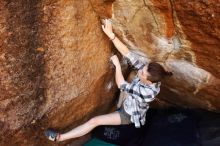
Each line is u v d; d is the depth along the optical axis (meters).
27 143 3.81
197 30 3.32
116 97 4.86
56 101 3.75
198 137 4.66
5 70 3.20
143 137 4.82
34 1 3.07
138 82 3.94
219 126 4.72
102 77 4.20
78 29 3.52
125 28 3.67
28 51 3.27
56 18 3.28
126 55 3.96
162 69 3.79
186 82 4.30
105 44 3.94
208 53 3.57
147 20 3.47
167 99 4.96
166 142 4.67
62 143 4.40
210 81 4.09
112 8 3.48
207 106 4.74
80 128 4.05
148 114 5.07
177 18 3.30
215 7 3.03
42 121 3.77
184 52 3.72
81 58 3.73
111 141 4.79
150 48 3.85
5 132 3.49
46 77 3.52
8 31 3.06
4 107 3.37
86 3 3.44
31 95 3.50
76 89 3.88
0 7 2.92
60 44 3.45
